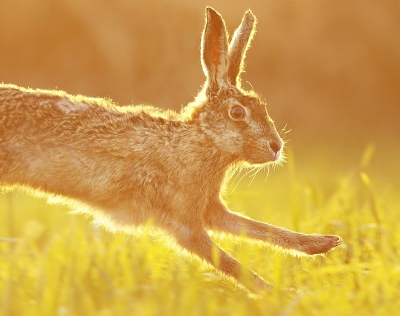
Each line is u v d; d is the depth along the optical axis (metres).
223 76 19.08
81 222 23.33
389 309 14.30
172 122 19.23
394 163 46.31
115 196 18.86
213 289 17.17
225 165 19.31
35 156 18.17
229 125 18.86
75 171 18.44
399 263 17.50
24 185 18.55
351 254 19.25
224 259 17.91
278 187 33.81
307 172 38.19
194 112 19.41
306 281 17.80
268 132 18.86
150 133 18.92
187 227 18.88
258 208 28.78
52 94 18.69
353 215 22.75
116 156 18.66
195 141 18.98
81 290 14.27
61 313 12.86
